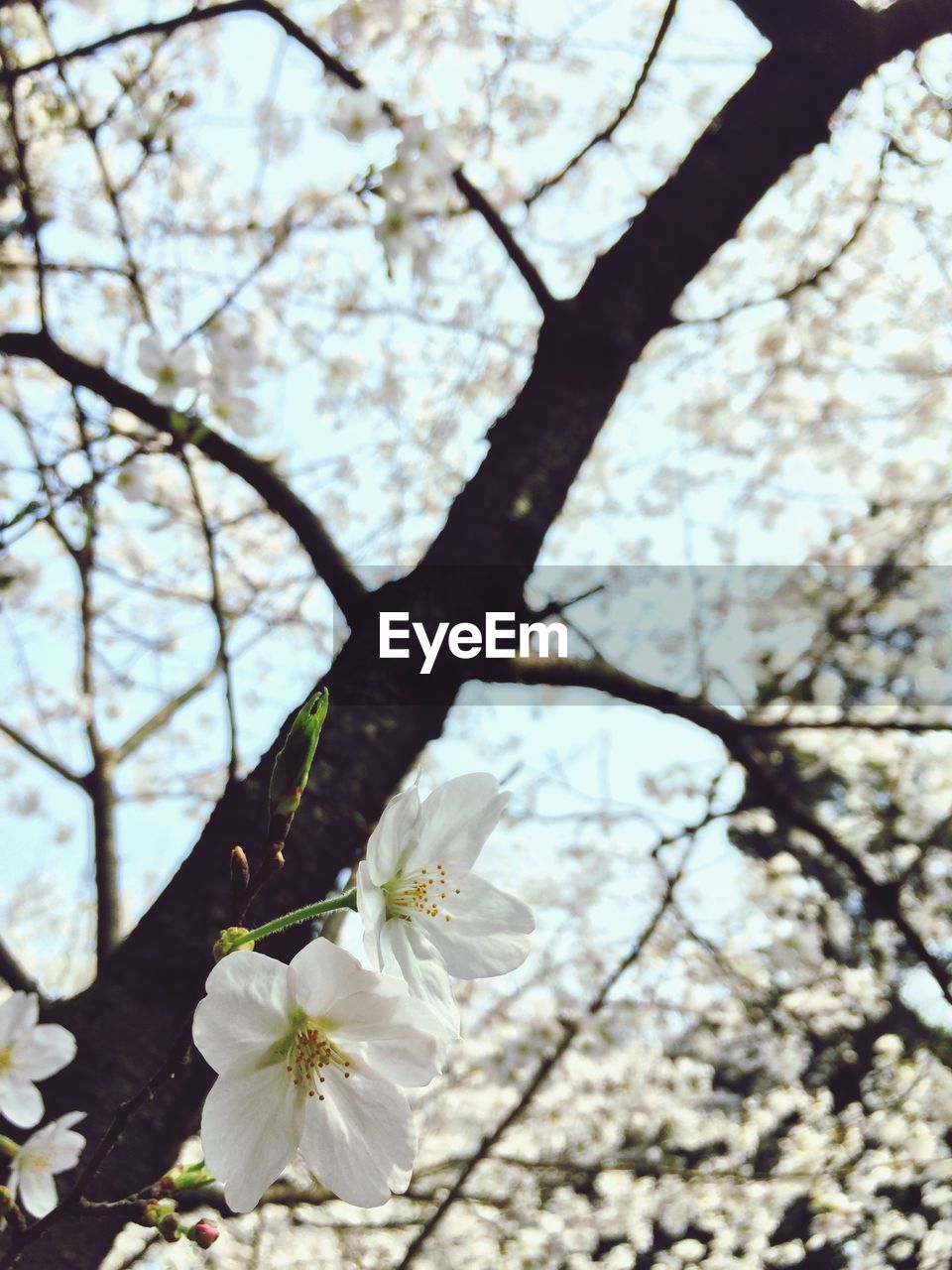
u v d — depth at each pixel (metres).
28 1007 1.42
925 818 6.05
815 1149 5.30
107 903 3.56
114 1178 2.04
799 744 5.88
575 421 3.37
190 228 5.55
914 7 3.73
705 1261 5.29
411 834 0.99
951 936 5.92
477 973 0.99
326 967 0.85
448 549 3.11
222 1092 0.85
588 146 4.18
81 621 4.49
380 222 3.12
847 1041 6.26
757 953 5.91
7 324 5.50
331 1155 0.86
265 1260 4.84
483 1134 5.41
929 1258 5.34
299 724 0.92
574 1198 5.28
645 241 3.58
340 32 4.50
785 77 3.63
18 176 3.06
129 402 3.03
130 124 3.46
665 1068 5.60
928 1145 5.24
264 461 3.34
